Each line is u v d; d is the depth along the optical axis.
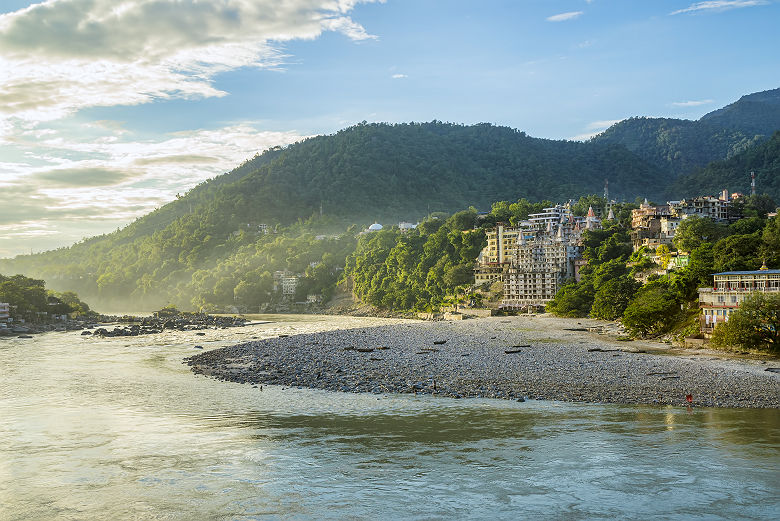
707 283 142.62
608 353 117.62
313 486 47.78
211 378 99.81
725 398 74.88
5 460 55.31
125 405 78.81
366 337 155.88
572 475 49.03
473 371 98.69
